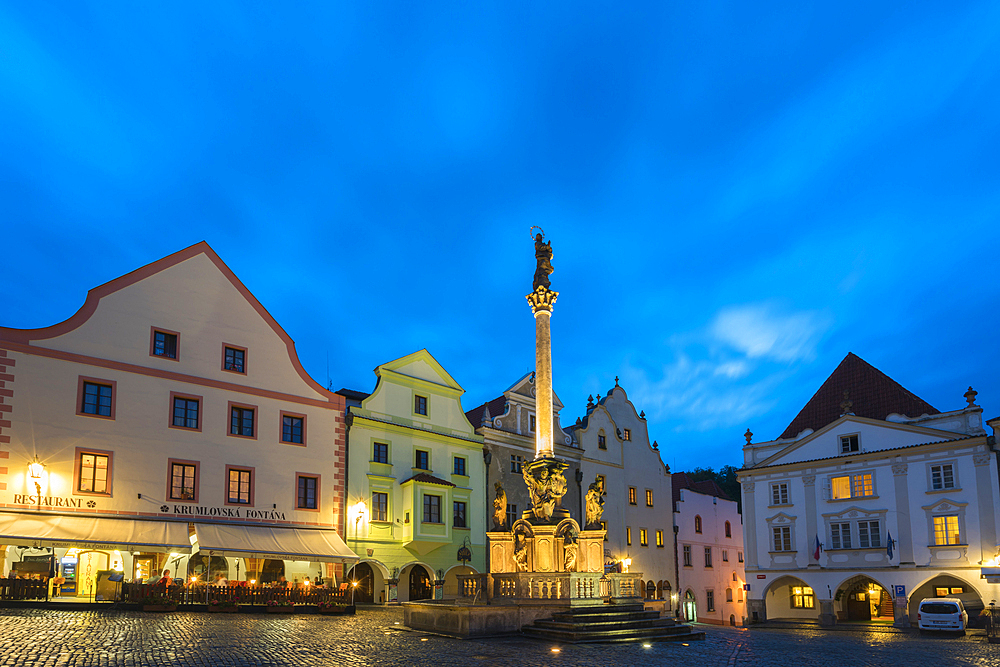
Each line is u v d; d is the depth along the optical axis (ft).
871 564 169.48
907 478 168.35
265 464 131.03
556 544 99.19
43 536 102.06
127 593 95.81
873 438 175.32
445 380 164.45
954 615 129.70
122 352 118.73
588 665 62.64
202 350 127.65
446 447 159.84
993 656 84.28
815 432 184.14
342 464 141.08
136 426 117.80
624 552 194.70
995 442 157.89
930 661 76.28
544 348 110.52
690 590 212.43
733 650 79.25
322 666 55.31
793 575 180.65
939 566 160.45
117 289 120.06
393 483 148.36
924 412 172.76
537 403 109.09
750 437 197.36
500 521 104.73
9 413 106.42
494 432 169.99
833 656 77.20
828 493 179.01
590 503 103.14
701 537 221.66
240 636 69.97
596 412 197.88
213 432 126.21
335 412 142.51
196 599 97.76
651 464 210.59
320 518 135.95
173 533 115.34
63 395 111.65
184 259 128.77
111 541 106.73
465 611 80.43
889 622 171.42
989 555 154.92
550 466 103.45
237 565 126.11
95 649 57.52
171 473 120.06
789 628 164.86
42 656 53.36
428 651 67.26
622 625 85.35
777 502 187.11
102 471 113.50
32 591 91.91
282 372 137.08
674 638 86.58
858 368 193.67
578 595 90.89
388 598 141.79
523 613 85.61
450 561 153.48
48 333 111.96
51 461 108.88
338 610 105.81
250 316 135.03
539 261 114.62
